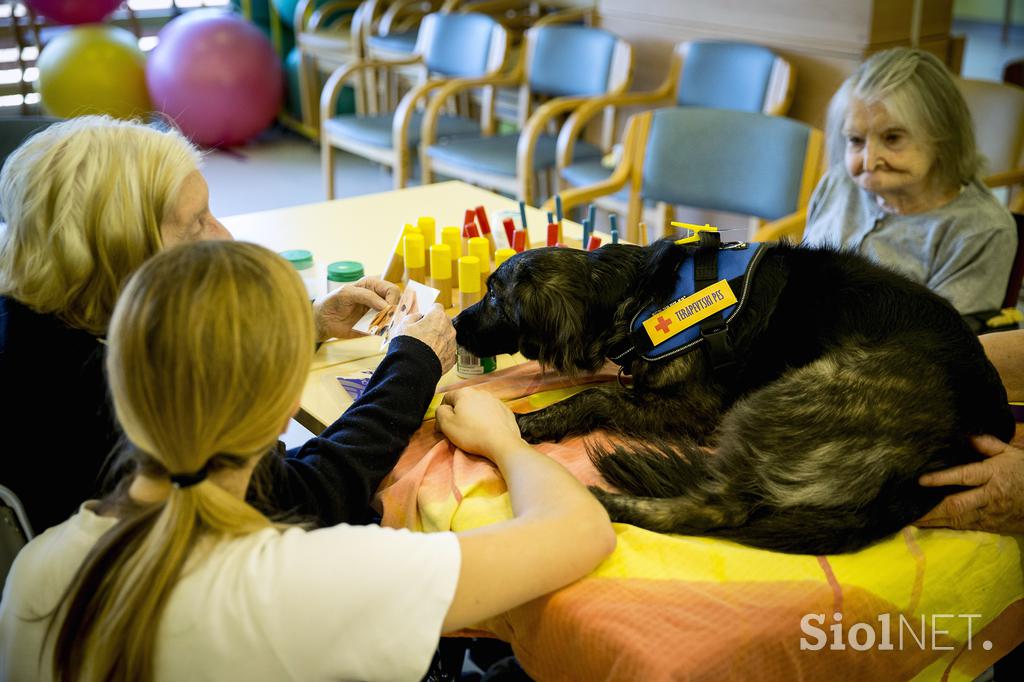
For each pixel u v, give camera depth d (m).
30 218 1.04
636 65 4.40
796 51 3.68
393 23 5.36
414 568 0.85
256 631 0.81
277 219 2.34
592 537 0.99
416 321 1.37
